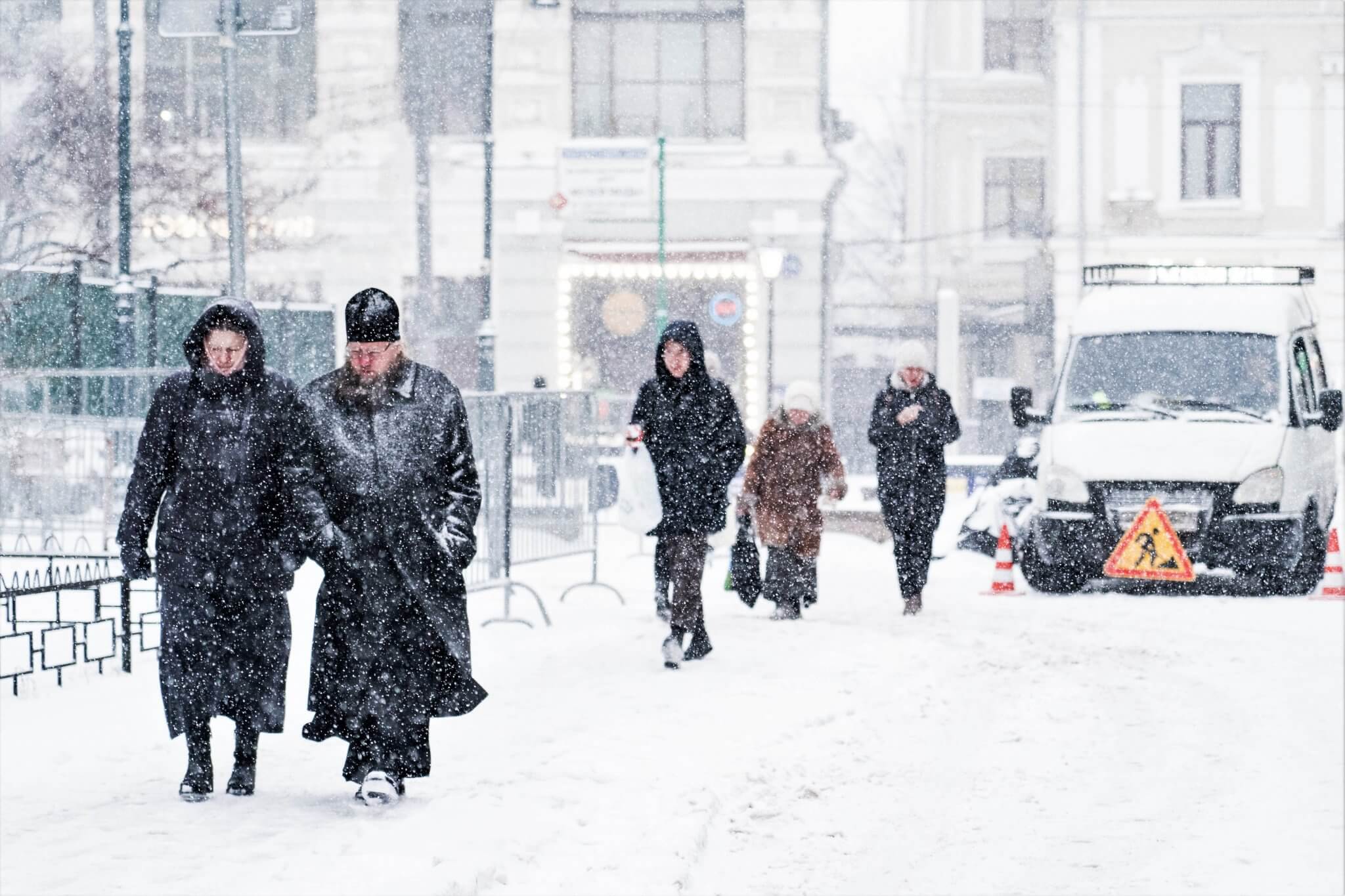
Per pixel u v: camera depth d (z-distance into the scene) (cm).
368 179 7838
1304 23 8800
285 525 1419
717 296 7944
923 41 9344
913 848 1380
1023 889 1272
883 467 2923
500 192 7944
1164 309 3603
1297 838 1436
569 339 7981
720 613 2916
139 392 3797
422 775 1418
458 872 1131
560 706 1881
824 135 7975
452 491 1440
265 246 7469
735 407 2242
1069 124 8919
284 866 1161
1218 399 3453
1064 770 1697
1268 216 8850
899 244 9812
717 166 7894
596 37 7981
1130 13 8869
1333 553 3347
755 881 1261
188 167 7038
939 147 9350
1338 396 3525
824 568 3756
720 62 7994
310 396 1420
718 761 1586
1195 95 8881
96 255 5662
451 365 8025
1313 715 2016
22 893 1095
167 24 3356
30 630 1994
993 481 4194
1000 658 2414
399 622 1407
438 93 7944
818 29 7938
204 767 1418
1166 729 1919
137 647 2298
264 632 1426
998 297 9306
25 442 3312
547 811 1362
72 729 1723
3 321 4881
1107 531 3272
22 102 6016
